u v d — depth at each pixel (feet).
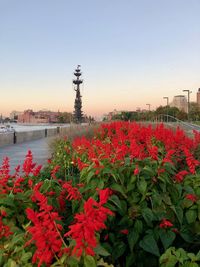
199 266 11.85
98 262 10.74
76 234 9.96
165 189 16.26
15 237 11.71
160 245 15.64
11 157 72.02
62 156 39.47
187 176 18.40
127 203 15.96
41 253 10.37
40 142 129.80
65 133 76.54
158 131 39.34
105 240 15.65
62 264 10.33
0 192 15.34
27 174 18.76
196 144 36.47
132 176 16.19
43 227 10.55
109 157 18.80
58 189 17.31
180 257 11.81
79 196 15.78
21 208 14.71
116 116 200.75
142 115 382.01
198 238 15.92
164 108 438.40
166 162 17.53
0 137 108.06
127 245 15.71
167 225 15.14
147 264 15.26
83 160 28.99
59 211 16.60
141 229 15.08
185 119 447.83
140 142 37.96
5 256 11.25
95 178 16.16
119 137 38.09
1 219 13.70
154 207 15.62
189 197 16.20
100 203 10.52
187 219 15.67
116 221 15.87
